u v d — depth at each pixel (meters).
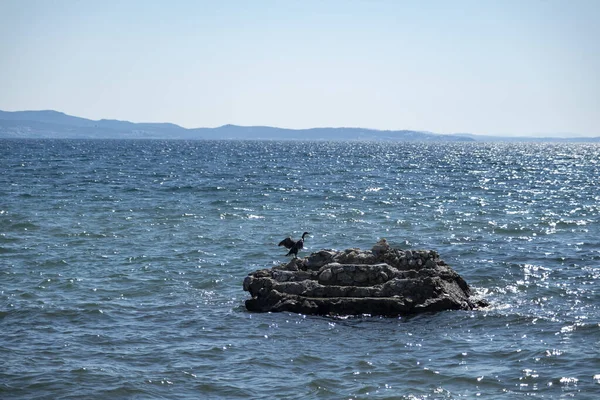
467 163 146.38
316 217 51.16
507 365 19.19
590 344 20.91
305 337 21.92
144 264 33.31
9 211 50.78
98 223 46.25
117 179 84.62
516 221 49.47
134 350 20.50
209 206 57.06
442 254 36.59
